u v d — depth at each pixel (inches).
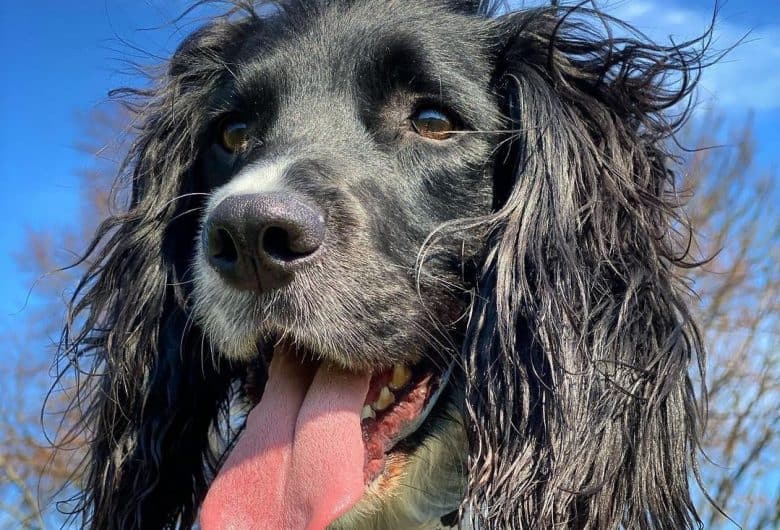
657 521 13.9
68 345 17.1
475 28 15.6
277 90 14.9
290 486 12.6
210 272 13.2
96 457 16.3
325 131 14.2
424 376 14.2
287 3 16.4
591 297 14.3
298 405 13.3
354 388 13.4
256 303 12.7
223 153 15.8
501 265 13.8
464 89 14.7
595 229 14.5
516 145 14.9
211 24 17.5
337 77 14.6
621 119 15.7
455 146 14.5
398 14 15.2
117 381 16.0
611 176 14.9
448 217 14.4
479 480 13.4
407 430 14.1
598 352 13.9
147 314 16.1
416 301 13.6
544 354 13.5
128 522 15.9
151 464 15.9
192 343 16.0
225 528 12.3
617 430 13.7
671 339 14.4
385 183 13.9
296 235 12.3
